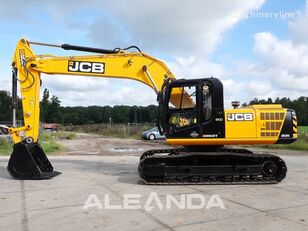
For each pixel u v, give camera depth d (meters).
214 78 10.12
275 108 10.41
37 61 11.33
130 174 11.72
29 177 10.56
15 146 10.66
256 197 8.28
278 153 19.47
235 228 6.00
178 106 10.33
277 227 6.05
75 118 93.44
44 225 6.18
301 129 28.06
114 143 28.61
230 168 10.02
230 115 10.11
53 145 22.62
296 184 9.96
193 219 6.52
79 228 6.02
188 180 10.00
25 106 11.24
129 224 6.23
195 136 10.05
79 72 11.45
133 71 11.52
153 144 27.28
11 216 6.73
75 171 12.38
